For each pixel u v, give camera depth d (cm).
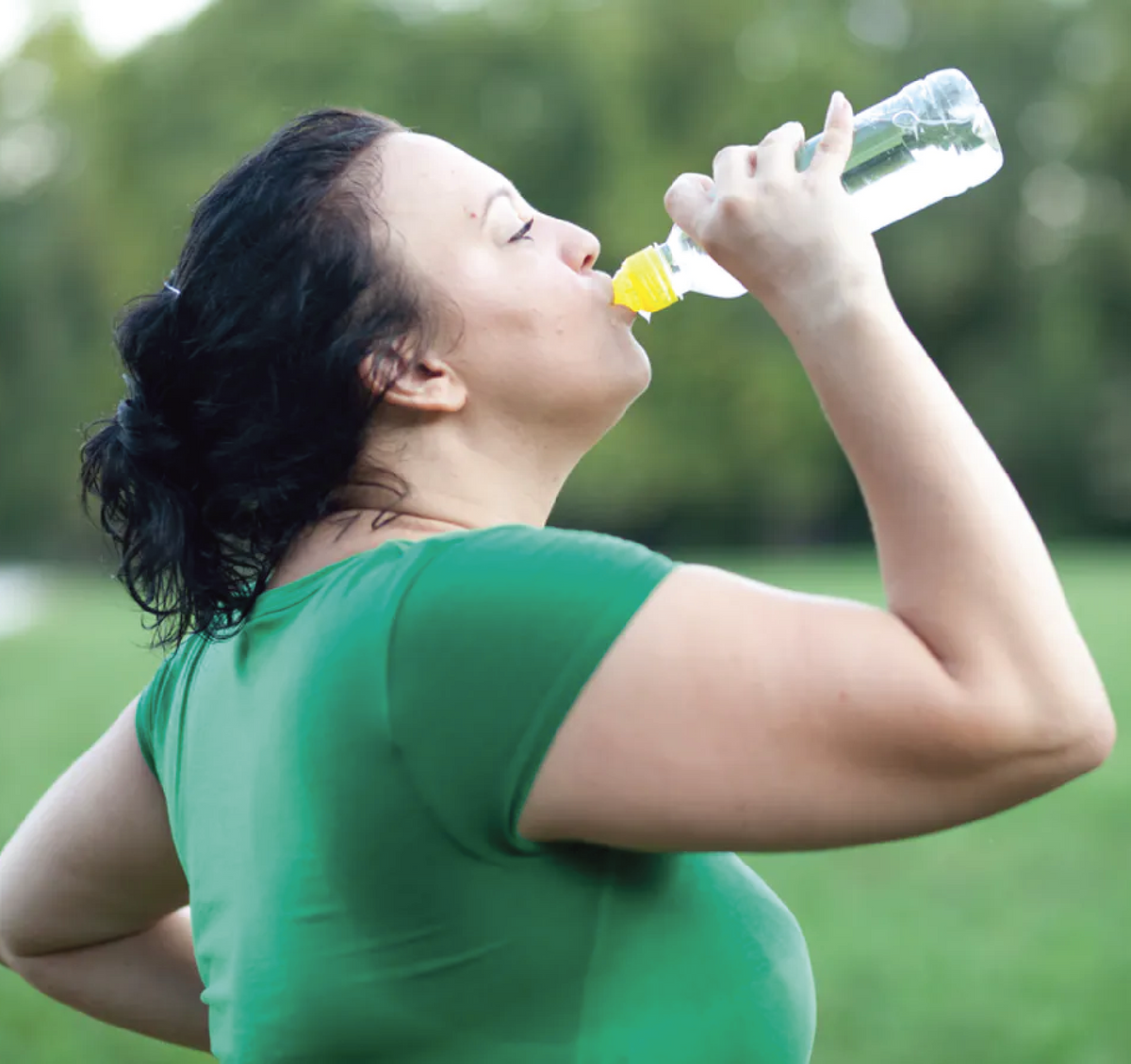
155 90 3681
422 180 150
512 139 3597
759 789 123
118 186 3703
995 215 3700
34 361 3988
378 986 129
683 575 129
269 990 133
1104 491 3719
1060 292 3678
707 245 142
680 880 138
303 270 146
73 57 4197
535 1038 129
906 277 3616
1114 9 3769
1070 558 2961
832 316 133
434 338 148
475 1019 129
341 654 132
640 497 3669
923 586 126
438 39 3600
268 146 153
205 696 154
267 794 137
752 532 3866
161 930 185
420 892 128
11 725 1064
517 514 153
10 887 177
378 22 3681
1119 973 501
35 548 4097
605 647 125
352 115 155
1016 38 3866
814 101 3569
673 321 3488
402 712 128
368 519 149
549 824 127
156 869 174
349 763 130
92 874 174
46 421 3962
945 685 122
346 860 130
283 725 136
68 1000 183
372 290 146
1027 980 500
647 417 3503
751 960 138
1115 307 3703
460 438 151
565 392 151
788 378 3516
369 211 148
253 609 149
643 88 3556
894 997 490
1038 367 3659
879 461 129
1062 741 123
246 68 3650
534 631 126
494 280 149
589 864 132
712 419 3559
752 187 140
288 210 147
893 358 131
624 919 133
